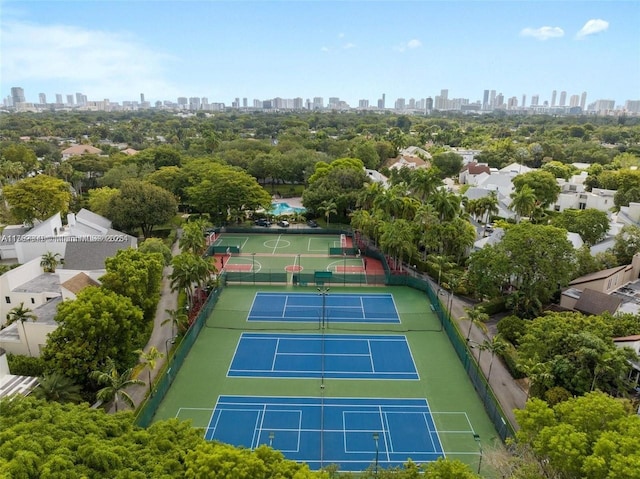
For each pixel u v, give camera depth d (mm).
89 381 45500
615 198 108312
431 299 70562
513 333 56344
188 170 123250
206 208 107625
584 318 47719
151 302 56594
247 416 44531
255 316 66000
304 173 144750
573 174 143375
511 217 105812
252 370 52375
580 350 41938
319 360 54688
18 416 28625
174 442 29062
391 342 59031
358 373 52094
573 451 26188
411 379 51031
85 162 136250
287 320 64938
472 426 43438
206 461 25094
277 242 101125
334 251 92375
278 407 45938
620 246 74812
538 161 177000
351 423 43719
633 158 157375
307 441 41312
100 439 27609
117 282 53094
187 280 61688
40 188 94000
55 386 41156
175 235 99688
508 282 68625
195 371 51969
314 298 72312
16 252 76125
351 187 117188
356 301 71312
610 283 65750
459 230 80812
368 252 92125
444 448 40594
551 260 60656
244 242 100938
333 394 48188
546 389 43438
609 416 28672
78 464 24688
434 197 84750
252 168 142125
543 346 44906
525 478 28625
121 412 32594
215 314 66312
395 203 90062
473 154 183125
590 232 83812
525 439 29953
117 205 92938
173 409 45312
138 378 49812
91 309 44750
